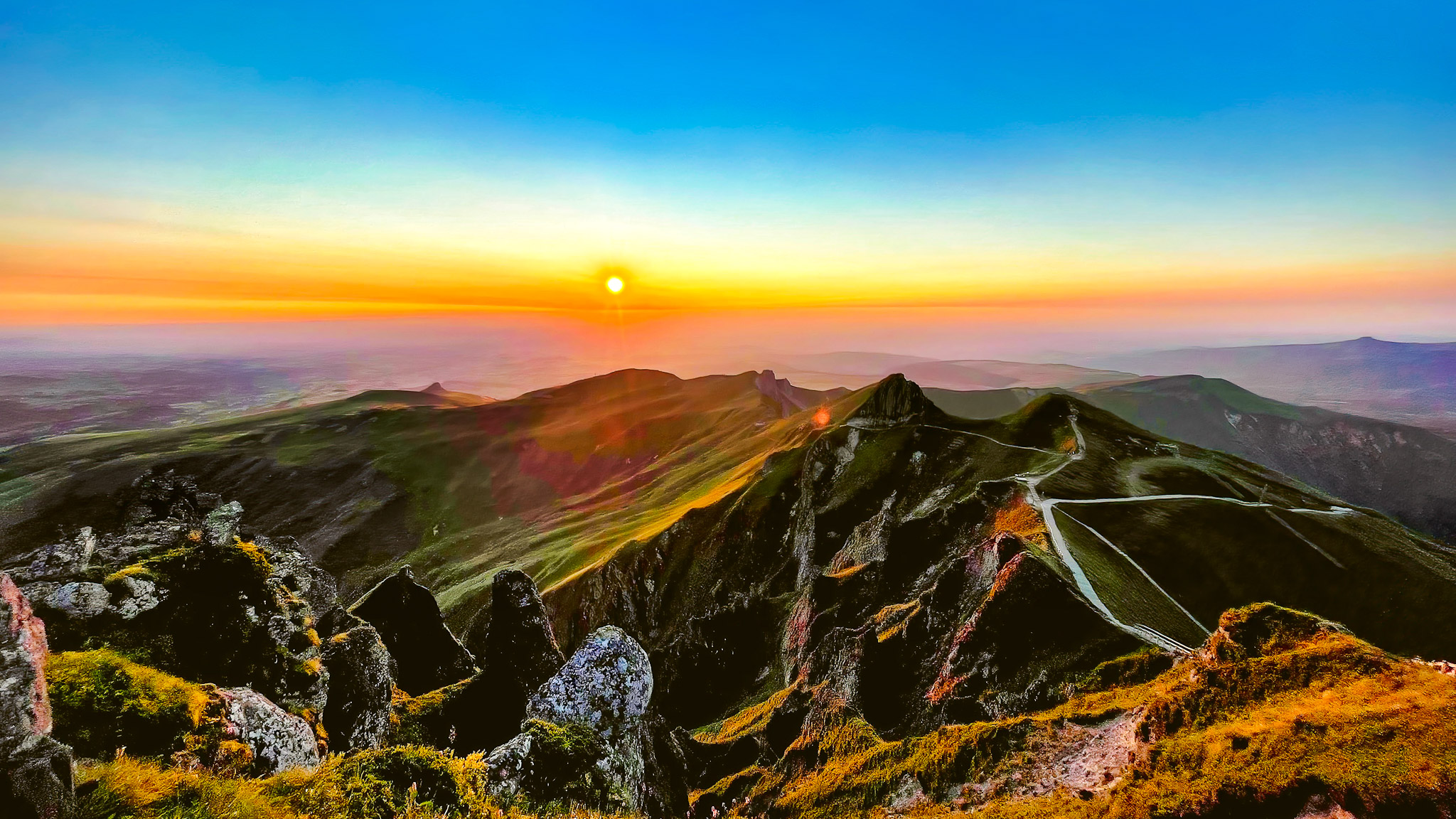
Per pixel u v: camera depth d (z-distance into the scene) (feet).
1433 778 53.31
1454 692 62.69
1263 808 59.41
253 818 34.81
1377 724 61.72
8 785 29.19
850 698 156.25
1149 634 142.92
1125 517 225.97
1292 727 66.28
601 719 67.77
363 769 42.55
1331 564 199.82
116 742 41.88
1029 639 140.87
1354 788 55.77
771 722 158.51
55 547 65.92
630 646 73.92
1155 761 72.69
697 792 129.18
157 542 79.46
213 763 45.01
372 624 112.88
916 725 143.95
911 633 171.63
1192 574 195.72
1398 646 177.88
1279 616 90.27
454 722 82.99
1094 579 164.35
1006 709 130.21
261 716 54.70
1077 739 88.07
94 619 57.88
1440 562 204.03
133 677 48.88
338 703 72.13
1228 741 69.15
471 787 46.83
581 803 55.26
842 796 99.50
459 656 114.62
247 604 68.54
